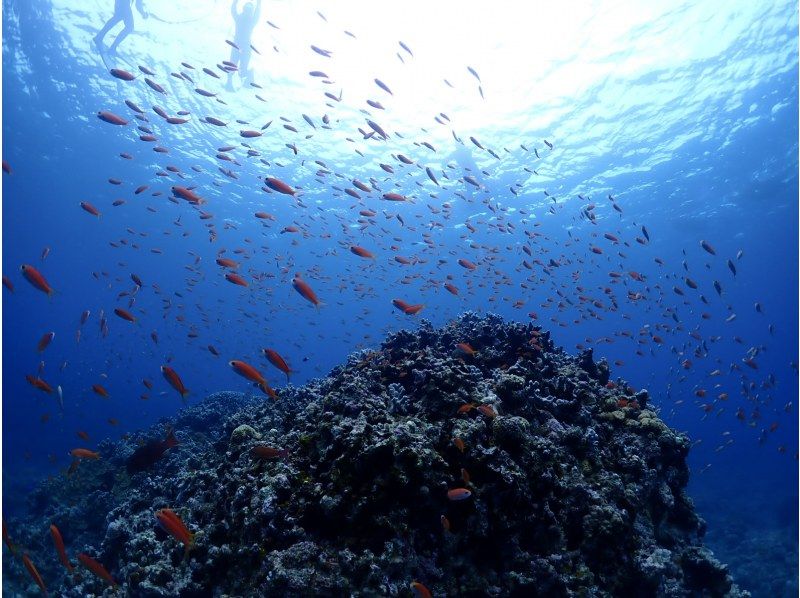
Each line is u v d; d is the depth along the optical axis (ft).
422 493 13.10
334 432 14.98
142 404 158.71
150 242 151.53
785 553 55.77
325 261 152.25
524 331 26.71
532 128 82.64
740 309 201.26
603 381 26.96
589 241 124.26
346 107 79.30
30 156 110.22
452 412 17.34
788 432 228.22
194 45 71.15
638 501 16.96
